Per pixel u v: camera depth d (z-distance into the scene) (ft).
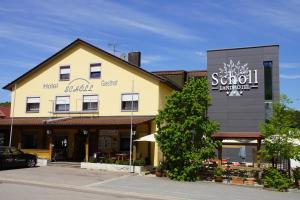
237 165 82.94
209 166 84.28
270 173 72.23
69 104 112.98
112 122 97.45
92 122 99.86
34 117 117.19
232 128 117.70
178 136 79.61
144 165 92.58
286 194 65.21
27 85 119.75
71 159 111.04
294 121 76.13
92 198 52.34
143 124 100.27
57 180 71.51
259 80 117.19
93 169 93.40
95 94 109.91
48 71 117.50
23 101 119.55
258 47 118.73
